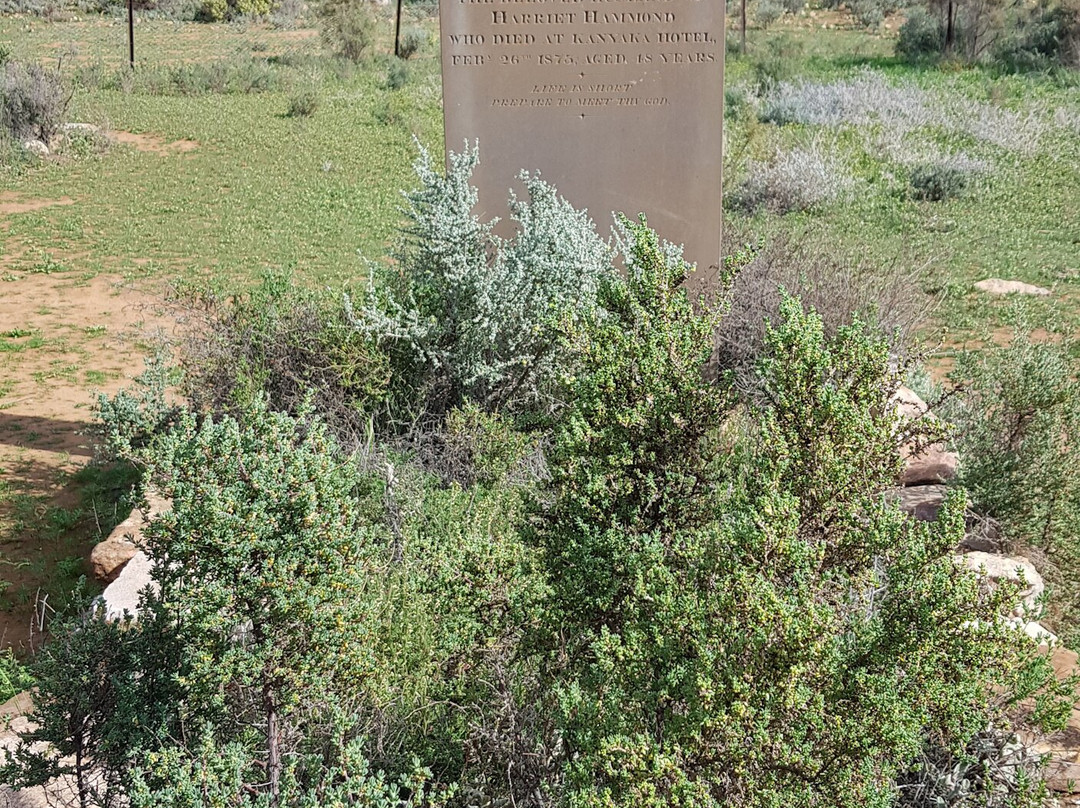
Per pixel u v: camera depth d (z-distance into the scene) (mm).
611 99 7969
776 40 30453
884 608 3129
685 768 2809
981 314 10828
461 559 3875
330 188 17797
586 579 3686
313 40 39219
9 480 8281
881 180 16641
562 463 4008
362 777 2990
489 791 3514
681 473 3918
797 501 3168
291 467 3383
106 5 48812
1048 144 18844
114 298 12859
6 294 13008
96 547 6492
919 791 3420
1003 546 5730
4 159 19359
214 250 14625
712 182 8094
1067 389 6078
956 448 6207
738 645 2826
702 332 4023
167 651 3758
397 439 7055
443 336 7461
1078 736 3752
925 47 29312
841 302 8359
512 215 7793
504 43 7910
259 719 3703
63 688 3680
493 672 3799
